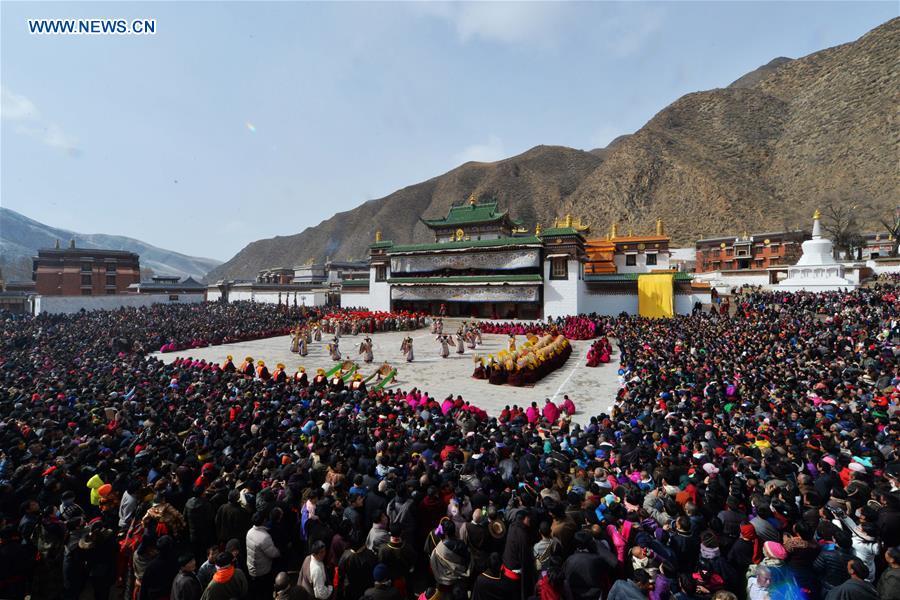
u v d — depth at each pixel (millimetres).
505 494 7379
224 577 5051
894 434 9242
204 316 48344
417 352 31844
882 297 32125
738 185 125625
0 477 8062
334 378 19672
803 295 38312
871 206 95750
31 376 16719
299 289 74062
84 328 34719
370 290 59625
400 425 12180
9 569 5801
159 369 19047
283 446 9898
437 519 7156
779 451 8906
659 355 21469
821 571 5051
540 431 11703
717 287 58344
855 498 6488
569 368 25750
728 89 174875
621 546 5836
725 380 15484
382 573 5051
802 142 130375
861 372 15477
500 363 22156
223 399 14117
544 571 5414
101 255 71688
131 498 7266
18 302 54594
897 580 4590
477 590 5504
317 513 6535
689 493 7020
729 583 5270
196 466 8648
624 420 12430
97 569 6301
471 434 10781
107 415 12234
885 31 137250
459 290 51156
